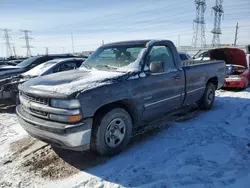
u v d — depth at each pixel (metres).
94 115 3.24
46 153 3.62
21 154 3.62
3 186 2.83
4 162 3.40
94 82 3.26
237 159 3.25
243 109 5.76
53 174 3.05
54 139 3.03
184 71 4.73
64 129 2.90
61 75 3.81
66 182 2.86
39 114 3.20
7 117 5.77
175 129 4.48
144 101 3.80
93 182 2.83
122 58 4.12
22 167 3.25
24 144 3.99
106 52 4.46
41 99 3.15
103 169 3.11
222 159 3.26
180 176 2.88
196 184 2.71
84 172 3.06
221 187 2.64
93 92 3.06
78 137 2.96
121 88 3.40
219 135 4.12
